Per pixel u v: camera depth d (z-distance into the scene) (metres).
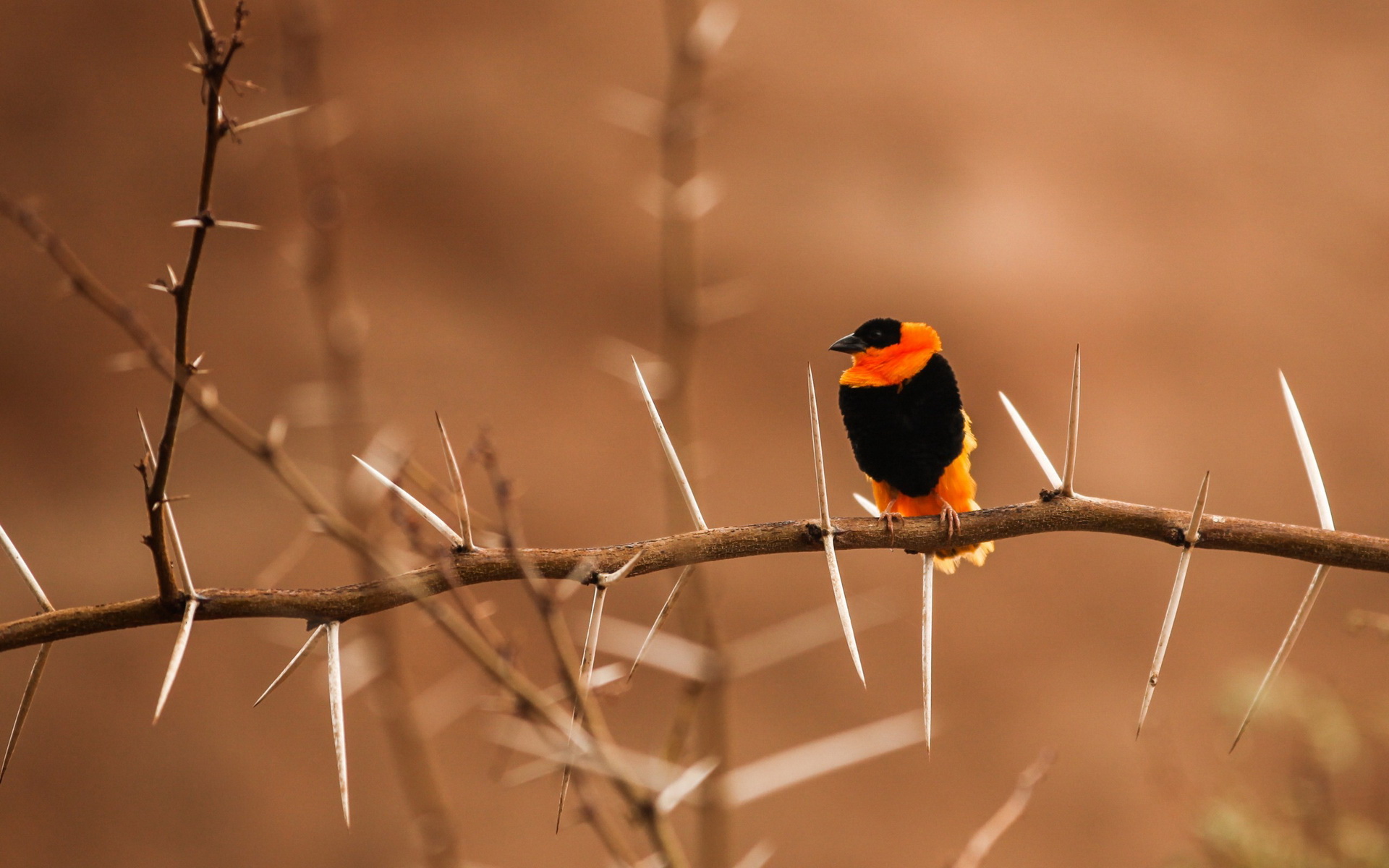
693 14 7.16
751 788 6.25
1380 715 7.07
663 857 3.68
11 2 15.55
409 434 14.77
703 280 16.09
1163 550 15.81
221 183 15.71
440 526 3.63
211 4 15.95
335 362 7.46
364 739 13.41
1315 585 3.75
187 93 16.06
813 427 3.88
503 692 3.45
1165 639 3.79
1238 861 6.69
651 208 7.07
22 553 13.67
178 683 13.17
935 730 13.23
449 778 12.71
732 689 13.75
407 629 12.80
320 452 14.74
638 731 13.46
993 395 16.45
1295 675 7.41
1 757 12.38
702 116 7.07
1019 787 5.28
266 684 13.45
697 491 6.90
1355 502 16.48
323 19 7.61
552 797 13.07
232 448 14.62
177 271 15.46
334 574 14.16
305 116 7.52
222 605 3.48
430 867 7.12
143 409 14.88
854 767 13.78
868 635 14.53
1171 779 7.55
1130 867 13.34
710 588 6.46
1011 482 16.22
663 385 6.96
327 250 7.51
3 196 2.83
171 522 3.41
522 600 13.54
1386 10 19.39
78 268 2.95
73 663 13.05
